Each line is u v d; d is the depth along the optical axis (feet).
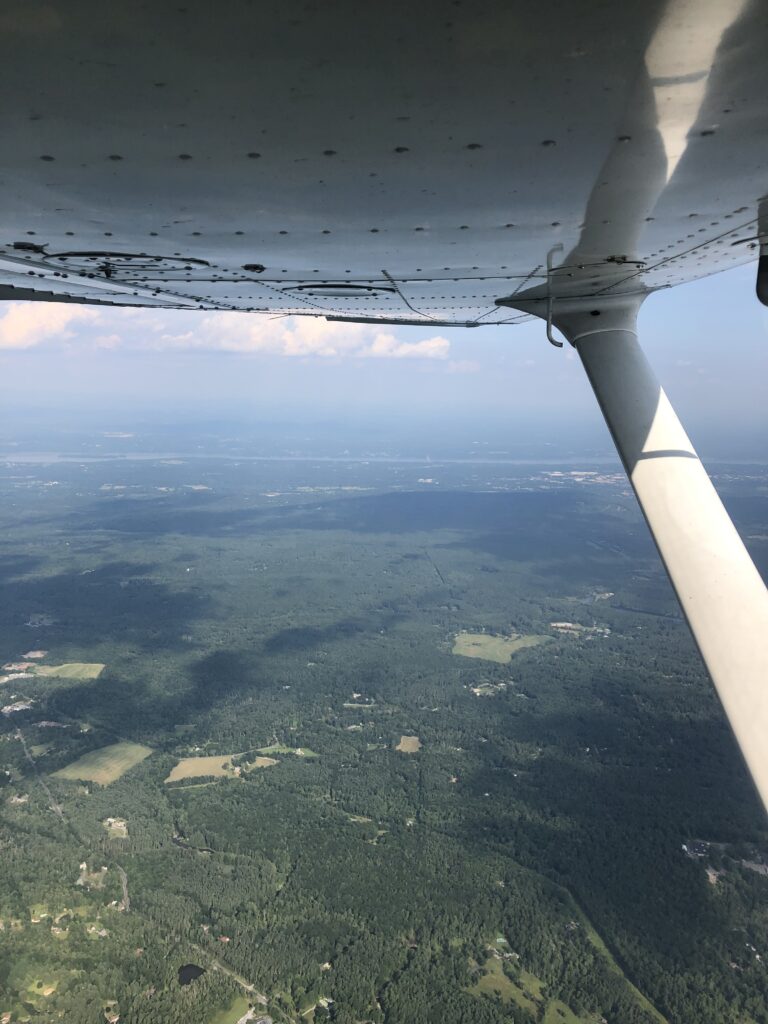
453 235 17.87
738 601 19.88
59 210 15.33
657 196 15.34
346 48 8.34
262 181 13.19
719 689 19.16
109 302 32.94
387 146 11.55
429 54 8.57
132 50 8.25
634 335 27.07
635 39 8.42
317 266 22.41
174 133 10.83
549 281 24.11
